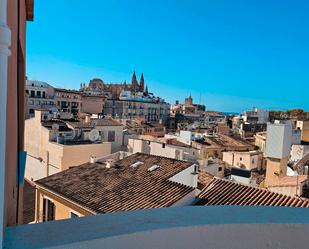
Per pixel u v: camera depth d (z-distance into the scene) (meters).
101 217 1.73
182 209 1.92
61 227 1.59
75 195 12.32
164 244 1.62
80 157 26.41
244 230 1.76
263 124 68.19
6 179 1.65
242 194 10.03
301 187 11.41
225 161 31.16
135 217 1.75
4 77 1.35
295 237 1.82
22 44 3.93
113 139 34.75
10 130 2.06
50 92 73.44
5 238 1.45
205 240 1.70
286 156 12.17
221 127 61.72
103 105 85.25
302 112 91.69
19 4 3.18
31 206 17.48
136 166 14.74
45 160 27.12
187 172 13.77
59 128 28.73
